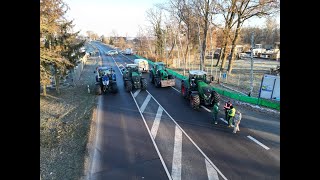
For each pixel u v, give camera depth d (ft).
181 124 48.75
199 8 108.68
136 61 122.31
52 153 37.81
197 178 30.78
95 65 145.28
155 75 87.56
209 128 46.39
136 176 31.53
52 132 46.21
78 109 60.34
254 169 32.35
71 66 72.54
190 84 64.34
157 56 176.55
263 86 65.51
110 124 49.80
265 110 56.54
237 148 38.22
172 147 39.09
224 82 94.02
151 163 34.47
